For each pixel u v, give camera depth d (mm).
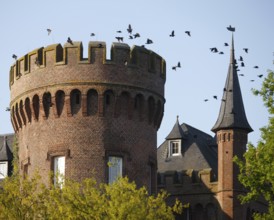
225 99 157375
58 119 134250
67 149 132750
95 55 134000
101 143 132875
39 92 135375
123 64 134875
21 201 114312
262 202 162375
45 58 135625
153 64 138250
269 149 113438
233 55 160750
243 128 155125
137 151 135500
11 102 142125
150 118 137875
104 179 132000
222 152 155875
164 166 166125
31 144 136875
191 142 168250
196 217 157750
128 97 134875
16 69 140375
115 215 111938
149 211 116688
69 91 133375
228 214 154000
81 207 111688
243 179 115188
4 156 161250
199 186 158250
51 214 111875
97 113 133375
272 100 116062
